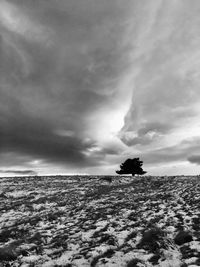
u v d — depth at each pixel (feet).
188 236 40.04
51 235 52.60
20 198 113.60
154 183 131.85
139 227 51.44
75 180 161.68
